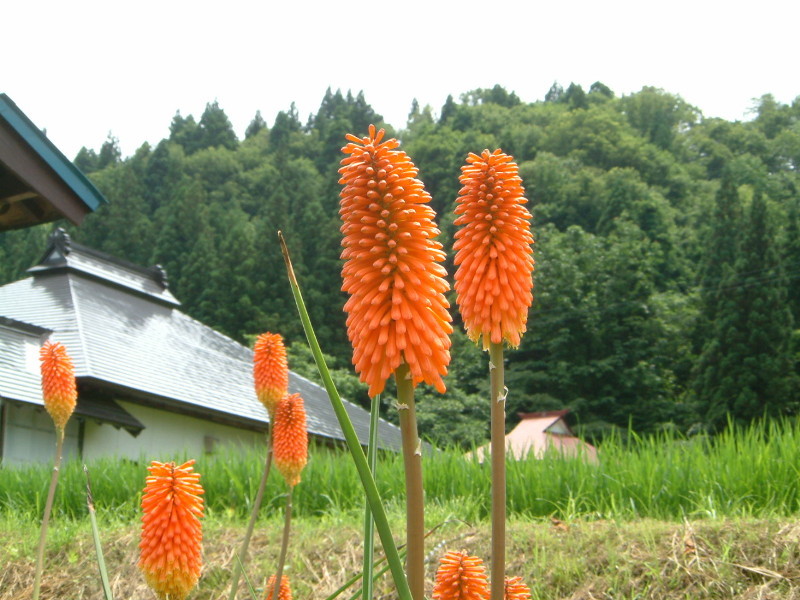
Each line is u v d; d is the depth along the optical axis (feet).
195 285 130.62
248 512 29.30
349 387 101.30
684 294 131.03
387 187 6.44
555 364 116.67
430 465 29.22
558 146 193.77
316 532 24.67
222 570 22.52
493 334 7.95
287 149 201.16
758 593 17.24
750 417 94.43
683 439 29.07
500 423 7.80
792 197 151.23
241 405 67.36
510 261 8.10
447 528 23.45
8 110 29.14
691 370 106.42
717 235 113.70
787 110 236.43
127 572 23.15
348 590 20.43
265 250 130.41
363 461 5.32
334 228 134.62
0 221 33.73
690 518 22.76
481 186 8.16
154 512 7.97
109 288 79.51
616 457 27.09
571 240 129.29
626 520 22.95
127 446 57.16
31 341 55.11
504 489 7.68
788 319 100.07
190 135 229.25
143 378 60.59
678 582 18.24
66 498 31.48
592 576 19.29
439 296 6.51
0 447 48.08
